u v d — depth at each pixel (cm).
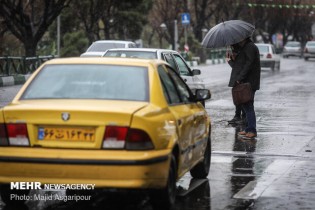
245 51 2212
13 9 5741
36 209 1229
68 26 8300
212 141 2153
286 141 2156
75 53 7644
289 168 1686
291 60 11119
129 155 1091
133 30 8600
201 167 1516
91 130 1106
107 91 1205
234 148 2011
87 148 1102
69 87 1221
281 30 17350
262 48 7225
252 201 1309
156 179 1120
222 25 2297
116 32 8838
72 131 1109
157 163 1114
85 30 8506
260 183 1491
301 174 1605
